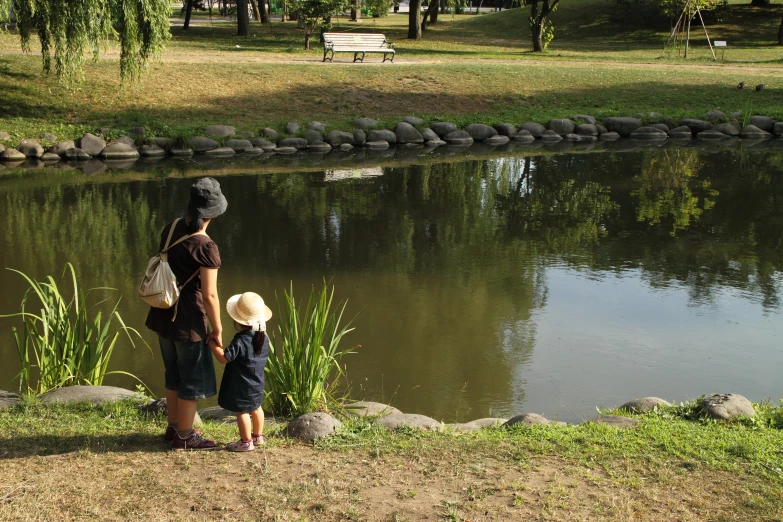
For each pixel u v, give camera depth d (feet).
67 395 18.22
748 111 80.43
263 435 16.28
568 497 13.44
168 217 44.29
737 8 159.74
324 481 13.96
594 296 31.73
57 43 66.28
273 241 39.47
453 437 16.31
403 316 28.91
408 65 94.22
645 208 48.85
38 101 71.20
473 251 38.40
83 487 13.46
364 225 43.24
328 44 94.58
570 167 63.52
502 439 16.17
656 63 111.34
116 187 52.70
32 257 35.91
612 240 41.04
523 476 14.30
